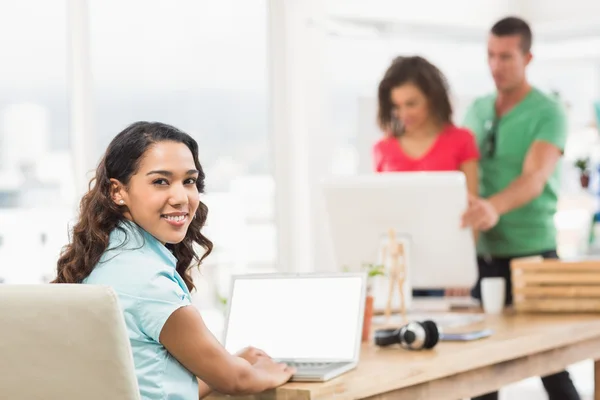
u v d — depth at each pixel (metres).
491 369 3.14
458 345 3.12
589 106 6.93
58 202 4.91
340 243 3.81
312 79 5.84
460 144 4.25
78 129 4.90
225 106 5.57
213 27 5.50
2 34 4.74
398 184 3.71
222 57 5.55
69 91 4.91
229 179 5.61
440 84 4.18
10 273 4.83
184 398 2.40
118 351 1.99
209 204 5.51
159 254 2.45
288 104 5.78
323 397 2.55
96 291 1.97
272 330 2.93
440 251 3.72
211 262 5.52
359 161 5.37
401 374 2.77
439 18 6.41
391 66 4.21
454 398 3.00
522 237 4.54
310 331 2.90
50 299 1.99
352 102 6.18
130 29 5.14
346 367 2.74
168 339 2.34
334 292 2.92
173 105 5.32
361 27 6.12
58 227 4.91
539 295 3.80
